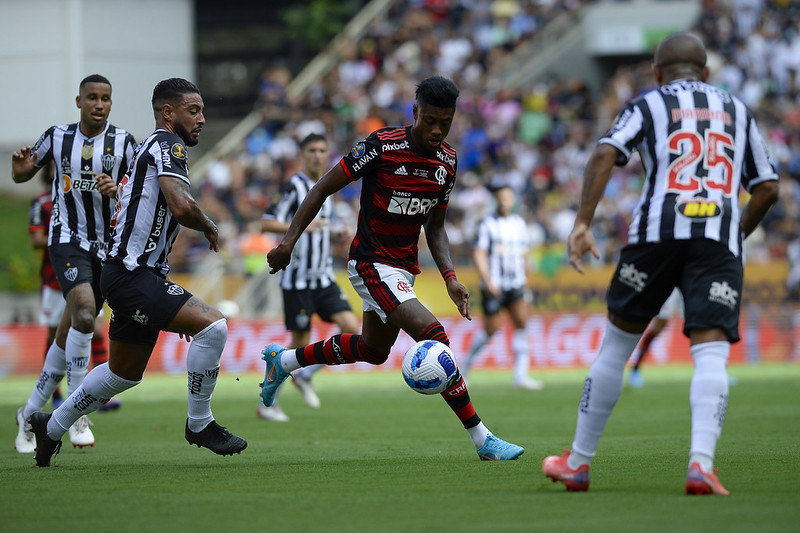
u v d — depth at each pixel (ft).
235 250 245.65
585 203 53.93
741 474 62.08
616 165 55.16
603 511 49.34
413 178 69.15
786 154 283.79
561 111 311.06
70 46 300.81
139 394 157.99
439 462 71.51
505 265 162.50
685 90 55.16
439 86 66.90
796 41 320.09
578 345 228.22
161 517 49.52
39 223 118.62
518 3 353.31
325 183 69.10
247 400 146.82
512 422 107.55
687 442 84.79
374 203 70.13
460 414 71.51
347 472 66.28
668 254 53.57
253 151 309.42
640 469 65.82
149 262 67.72
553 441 87.51
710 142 54.08
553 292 230.48
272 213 120.88
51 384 81.87
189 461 74.49
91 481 62.85
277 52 390.83
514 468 67.15
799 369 207.92
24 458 77.25
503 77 337.52
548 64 340.80
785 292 234.99
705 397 53.01
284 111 319.47
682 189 53.62
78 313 79.66
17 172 82.48
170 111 69.26
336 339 74.64
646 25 334.24
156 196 67.21
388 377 199.72
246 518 48.88
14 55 305.73
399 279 70.64
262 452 80.79
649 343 161.38
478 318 226.17
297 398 149.18
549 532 44.50
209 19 395.34
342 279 222.69
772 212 261.44
